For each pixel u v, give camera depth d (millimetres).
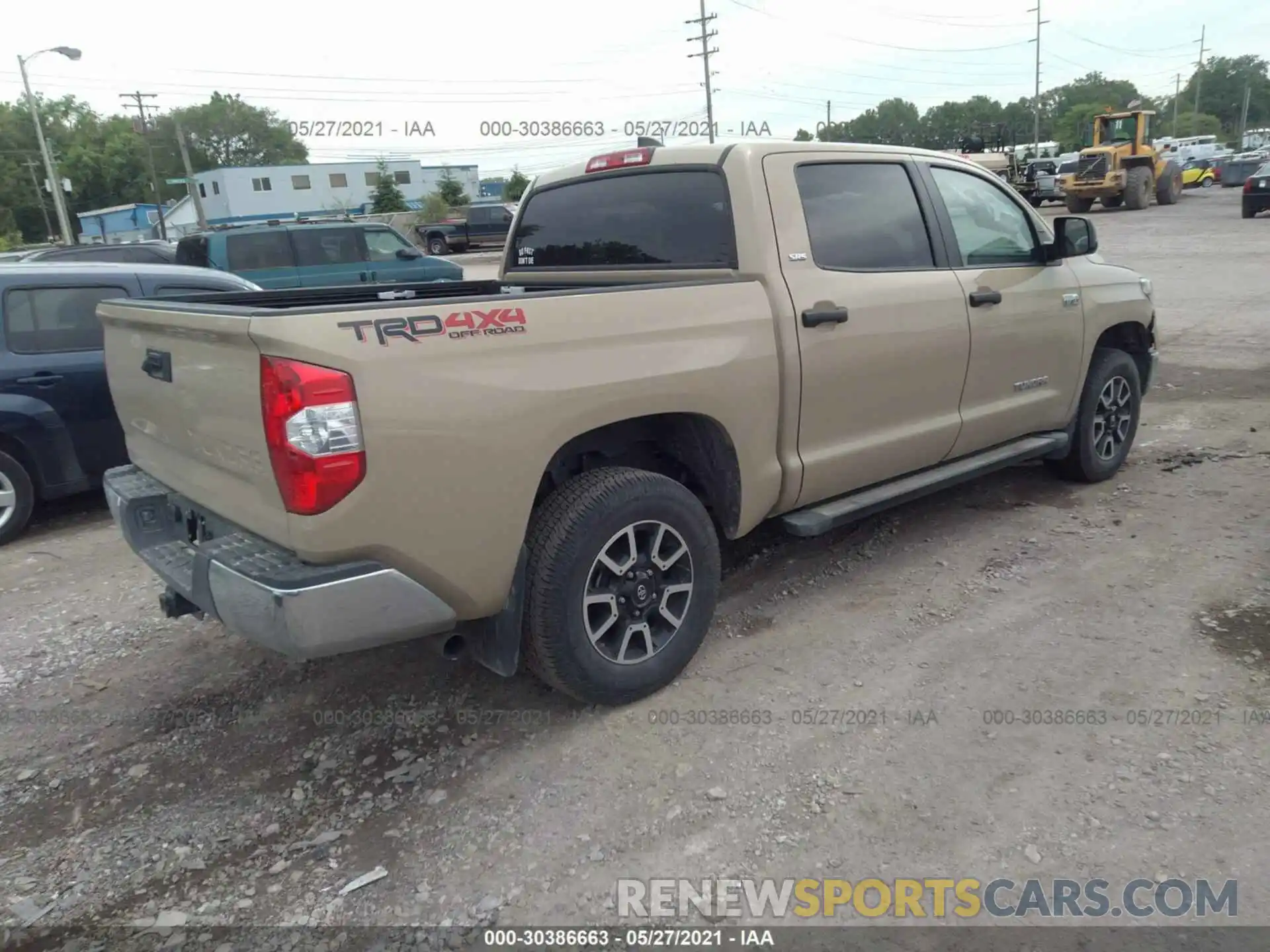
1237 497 5270
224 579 2734
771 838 2715
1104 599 4086
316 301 4371
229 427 2789
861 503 4094
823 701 3396
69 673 3895
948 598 4180
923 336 4156
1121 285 5531
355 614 2666
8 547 5574
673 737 3217
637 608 3328
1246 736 3061
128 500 3385
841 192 3984
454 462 2740
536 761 3129
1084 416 5383
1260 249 17297
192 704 3613
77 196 83562
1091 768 2945
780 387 3633
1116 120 30047
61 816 2965
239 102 87750
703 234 3773
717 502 3664
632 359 3146
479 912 2494
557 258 4461
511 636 3094
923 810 2799
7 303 5602
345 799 2986
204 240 12930
